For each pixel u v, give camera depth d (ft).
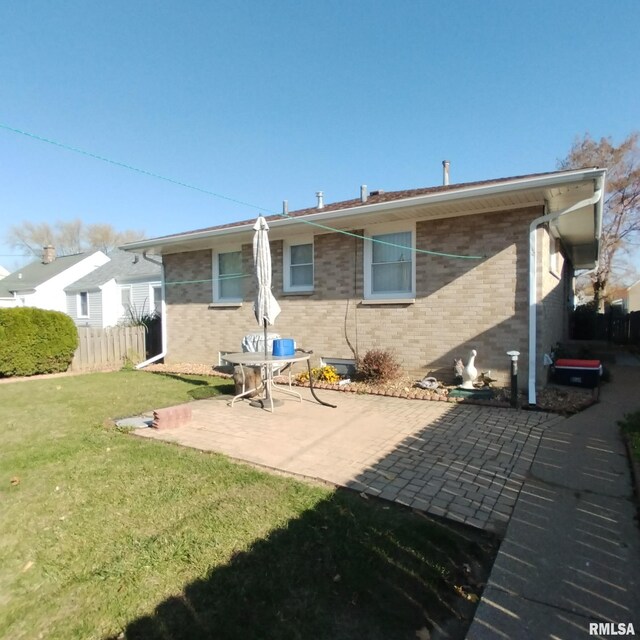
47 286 86.99
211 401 24.12
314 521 9.75
